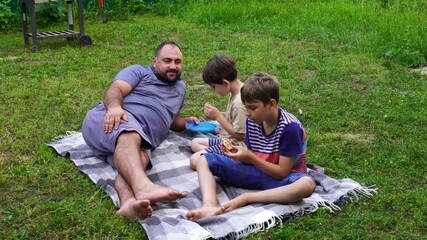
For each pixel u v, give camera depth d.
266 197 3.67
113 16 11.84
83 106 6.05
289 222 3.57
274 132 3.77
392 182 4.22
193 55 8.44
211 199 3.71
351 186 3.96
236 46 9.05
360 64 7.83
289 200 3.66
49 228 3.52
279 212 3.56
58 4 11.31
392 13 10.20
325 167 4.52
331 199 3.79
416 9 10.46
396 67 7.61
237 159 3.69
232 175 3.92
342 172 4.42
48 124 5.48
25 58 8.30
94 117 4.39
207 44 9.18
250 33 10.11
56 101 6.25
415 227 3.57
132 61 8.20
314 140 5.11
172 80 4.78
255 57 8.27
